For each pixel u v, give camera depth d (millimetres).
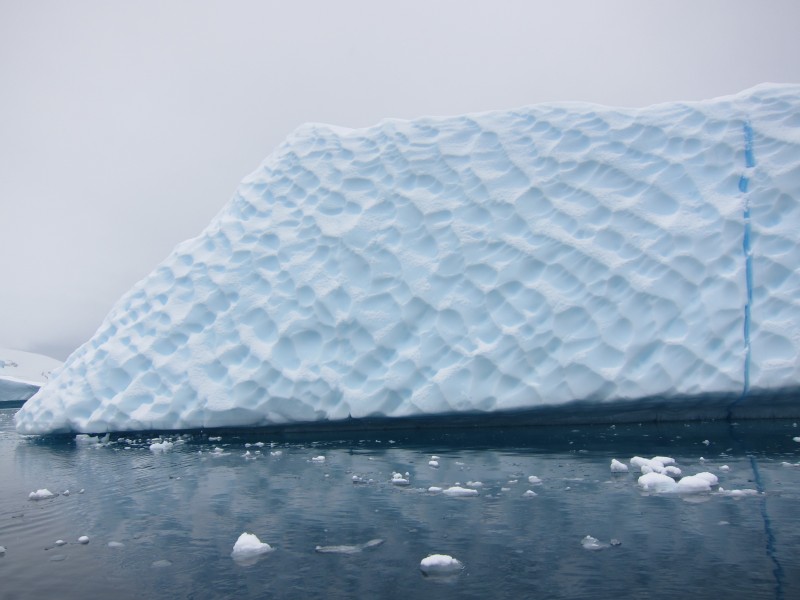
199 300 9547
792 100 8664
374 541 3943
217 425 8805
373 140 10172
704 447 6496
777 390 7562
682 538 3727
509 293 8586
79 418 9383
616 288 8250
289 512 4711
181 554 3875
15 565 3771
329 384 8578
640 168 8844
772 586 3008
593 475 5465
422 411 8250
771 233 8062
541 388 7996
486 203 9180
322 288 9156
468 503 4734
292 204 10086
